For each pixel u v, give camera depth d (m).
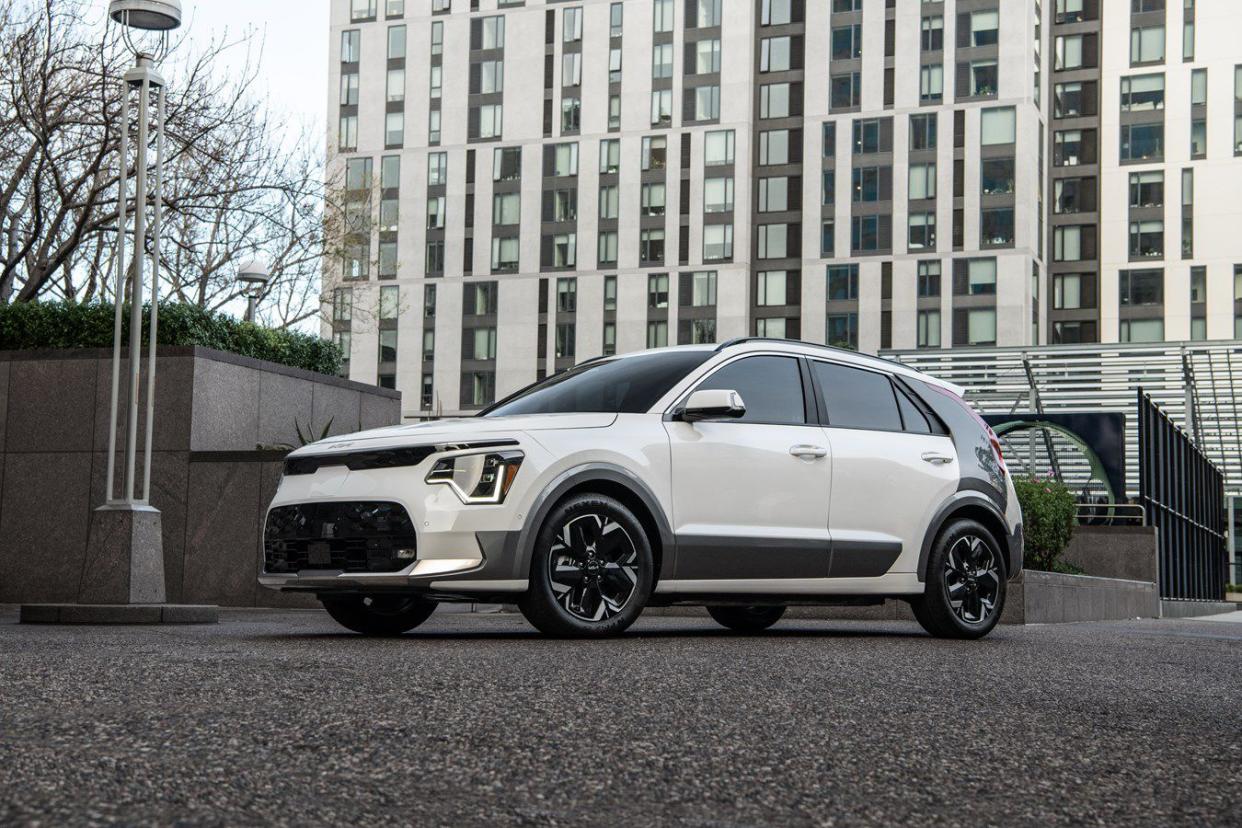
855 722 3.85
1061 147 73.00
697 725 3.67
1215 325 69.75
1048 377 30.83
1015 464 27.34
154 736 3.21
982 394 32.19
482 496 6.46
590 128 75.00
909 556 7.79
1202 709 4.52
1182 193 70.94
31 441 13.81
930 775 3.09
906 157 69.12
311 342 16.17
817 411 7.68
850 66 70.50
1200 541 26.25
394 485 6.51
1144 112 71.94
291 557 6.80
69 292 21.95
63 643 6.11
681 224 72.81
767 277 71.44
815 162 70.75
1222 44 70.88
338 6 80.06
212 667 4.78
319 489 6.72
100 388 13.68
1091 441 20.30
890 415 8.02
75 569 13.57
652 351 7.70
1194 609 23.19
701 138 72.81
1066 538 15.38
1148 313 70.88
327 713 3.66
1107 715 4.25
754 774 3.02
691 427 7.15
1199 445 32.94
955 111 68.50
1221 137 70.56
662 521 6.94
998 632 8.85
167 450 13.38
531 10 76.69
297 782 2.74
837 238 70.06
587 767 3.02
